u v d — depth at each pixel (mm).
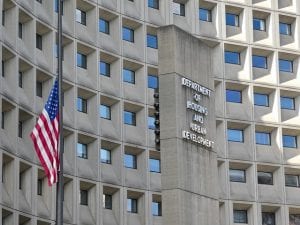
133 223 57406
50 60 53219
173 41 42938
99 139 56344
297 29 69812
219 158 63875
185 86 43156
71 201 53094
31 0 51719
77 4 57438
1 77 47062
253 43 67812
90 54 57656
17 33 49531
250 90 66750
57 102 33781
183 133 42312
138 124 60000
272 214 66250
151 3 63781
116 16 60094
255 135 66562
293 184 67375
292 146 68125
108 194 57125
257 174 66062
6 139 47312
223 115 65188
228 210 63375
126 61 60000
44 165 33188
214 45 66625
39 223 50094
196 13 65875
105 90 57719
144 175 58812
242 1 68125
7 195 46875
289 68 69562
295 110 68625
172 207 41125
